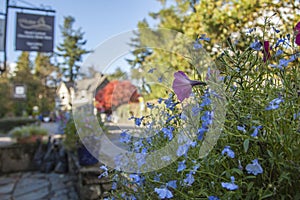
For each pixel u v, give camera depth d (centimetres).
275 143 56
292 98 58
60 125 443
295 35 69
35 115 1234
